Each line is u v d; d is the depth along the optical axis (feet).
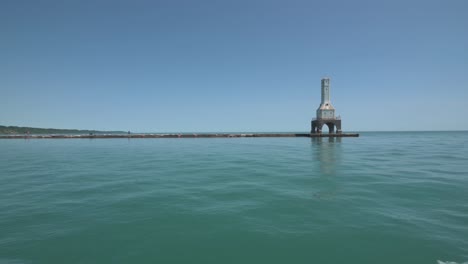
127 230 26.07
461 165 67.41
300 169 62.03
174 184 46.06
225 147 140.77
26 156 96.48
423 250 21.76
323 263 20.36
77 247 22.65
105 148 137.49
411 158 83.30
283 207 32.76
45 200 36.01
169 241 23.84
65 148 138.00
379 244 22.90
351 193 39.04
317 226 26.76
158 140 228.84
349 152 105.29
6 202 35.04
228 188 42.80
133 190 41.70
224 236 24.79
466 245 22.43
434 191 39.88
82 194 39.27
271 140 216.95
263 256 21.40
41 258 20.94
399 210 31.22
